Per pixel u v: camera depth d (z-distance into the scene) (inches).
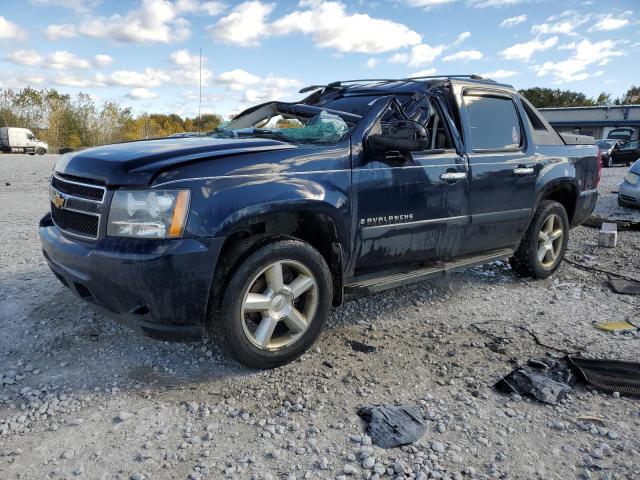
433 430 104.2
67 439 98.7
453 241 164.7
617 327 158.1
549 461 95.6
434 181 153.6
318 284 129.4
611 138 1211.2
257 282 122.5
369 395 116.7
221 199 112.9
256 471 90.9
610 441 101.9
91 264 113.1
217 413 108.3
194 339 117.2
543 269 204.4
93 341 139.6
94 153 129.5
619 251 258.8
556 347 144.2
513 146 185.8
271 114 175.0
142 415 106.8
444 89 168.9
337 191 130.7
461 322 161.8
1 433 100.2
